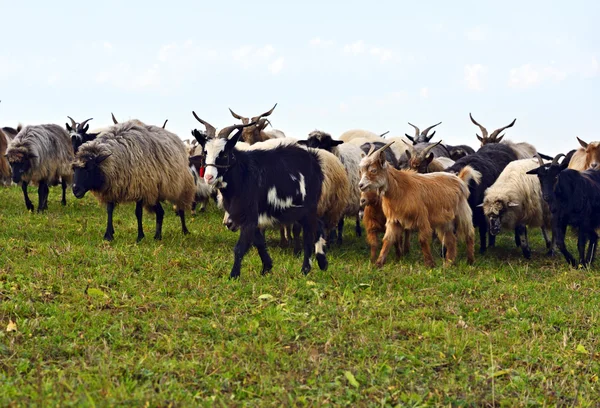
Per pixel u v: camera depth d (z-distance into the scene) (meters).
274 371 5.57
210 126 8.52
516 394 5.39
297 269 9.27
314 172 9.23
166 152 11.54
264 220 8.66
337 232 13.74
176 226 13.27
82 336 6.13
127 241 11.11
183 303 7.34
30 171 14.14
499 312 7.70
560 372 5.94
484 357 6.16
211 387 5.22
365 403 5.04
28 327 6.26
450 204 10.30
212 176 8.02
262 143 12.69
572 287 9.02
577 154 15.48
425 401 5.18
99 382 5.03
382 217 10.59
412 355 6.10
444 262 10.27
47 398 4.70
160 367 5.53
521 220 11.90
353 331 6.72
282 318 6.91
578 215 10.76
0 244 9.89
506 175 11.96
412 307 7.79
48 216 13.35
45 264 8.70
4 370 5.35
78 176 10.70
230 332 6.50
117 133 11.30
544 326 7.22
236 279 8.38
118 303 7.24
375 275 9.12
